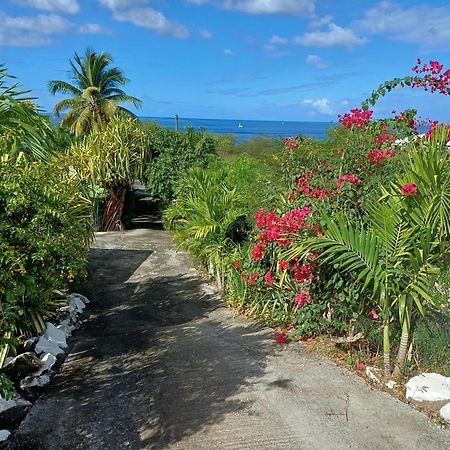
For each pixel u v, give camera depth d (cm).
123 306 676
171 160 1398
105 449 320
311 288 483
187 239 890
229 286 685
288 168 601
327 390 395
